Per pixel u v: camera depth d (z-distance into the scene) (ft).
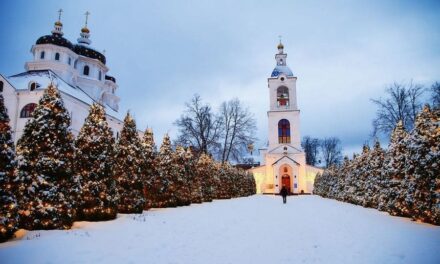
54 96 40.29
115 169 56.13
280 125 201.36
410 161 48.47
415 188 46.91
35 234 32.53
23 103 118.52
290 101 203.51
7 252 25.38
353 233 36.37
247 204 88.48
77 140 47.14
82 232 34.81
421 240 31.91
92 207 44.75
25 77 126.52
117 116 162.81
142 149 61.31
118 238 31.81
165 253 25.71
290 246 28.86
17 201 31.81
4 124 31.91
